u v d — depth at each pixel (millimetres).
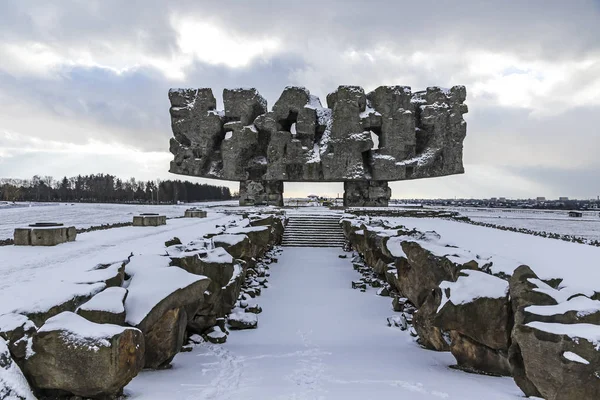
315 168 40156
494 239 16250
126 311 5949
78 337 4633
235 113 41469
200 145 41875
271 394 5148
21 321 4836
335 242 26969
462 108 40094
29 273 10742
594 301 5129
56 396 4711
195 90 43031
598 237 26469
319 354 7754
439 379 5961
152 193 110000
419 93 42188
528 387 5117
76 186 122375
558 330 4629
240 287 12203
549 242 15016
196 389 5344
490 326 6426
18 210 48938
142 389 5289
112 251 14922
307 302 12805
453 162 39906
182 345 7840
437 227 23484
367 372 6340
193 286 6781
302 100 40562
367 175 40469
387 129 40062
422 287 9570
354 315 11359
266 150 43000
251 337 9242
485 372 6508
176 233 21109
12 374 4332
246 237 13961
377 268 15469
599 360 4301
